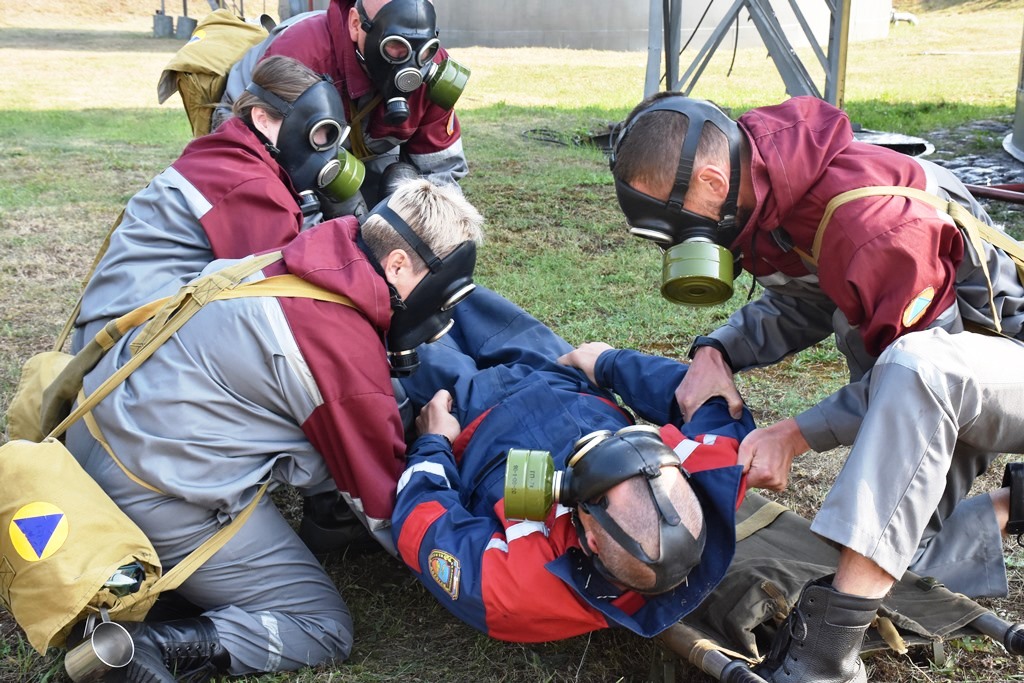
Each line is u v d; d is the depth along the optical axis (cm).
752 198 249
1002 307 264
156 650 241
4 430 392
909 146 920
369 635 292
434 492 273
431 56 406
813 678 235
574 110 1201
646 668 274
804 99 263
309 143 343
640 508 221
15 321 501
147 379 262
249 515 267
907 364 229
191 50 463
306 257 265
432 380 345
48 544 235
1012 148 902
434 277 269
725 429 282
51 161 855
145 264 314
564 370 344
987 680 264
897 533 226
